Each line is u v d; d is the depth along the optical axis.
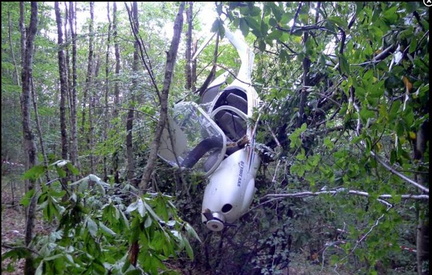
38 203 2.70
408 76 3.41
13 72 7.09
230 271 6.57
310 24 3.77
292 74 6.19
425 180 3.18
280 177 5.98
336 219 5.46
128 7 5.30
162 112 4.24
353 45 3.85
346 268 4.84
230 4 2.55
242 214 5.95
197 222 6.57
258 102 6.63
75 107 7.28
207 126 6.35
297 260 5.75
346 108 3.83
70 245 2.66
